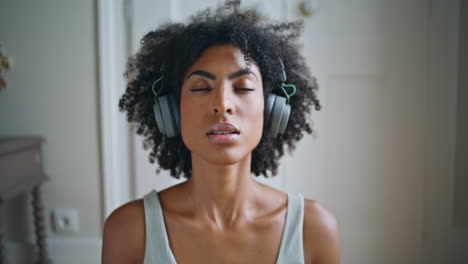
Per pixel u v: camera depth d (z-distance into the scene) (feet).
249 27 1.89
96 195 4.50
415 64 4.35
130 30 4.23
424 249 4.63
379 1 4.28
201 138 1.70
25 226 4.63
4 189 3.53
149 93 2.18
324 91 4.40
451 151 4.46
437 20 4.25
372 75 4.39
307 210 2.06
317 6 4.25
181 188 2.10
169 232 1.94
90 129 4.39
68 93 4.33
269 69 1.87
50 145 4.42
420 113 4.43
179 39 1.93
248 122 1.72
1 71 3.76
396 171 4.55
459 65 4.40
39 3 4.20
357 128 4.48
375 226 4.66
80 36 4.24
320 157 4.52
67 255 4.58
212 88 1.71
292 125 2.33
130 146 4.40
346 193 4.60
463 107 4.47
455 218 4.66
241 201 1.93
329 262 2.03
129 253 1.98
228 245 1.89
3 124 4.39
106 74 4.26
